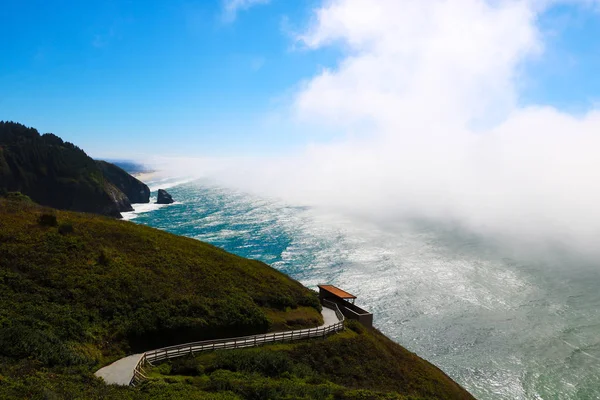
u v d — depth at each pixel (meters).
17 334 26.22
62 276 36.50
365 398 28.14
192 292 40.97
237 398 24.11
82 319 32.28
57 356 25.89
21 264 36.44
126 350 32.00
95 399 20.55
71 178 176.50
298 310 46.56
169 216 175.25
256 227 152.50
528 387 56.00
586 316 81.38
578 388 56.12
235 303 41.06
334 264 105.75
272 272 56.00
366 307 79.25
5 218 43.88
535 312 82.50
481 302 85.94
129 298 36.69
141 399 21.92
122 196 190.75
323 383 31.09
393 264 108.69
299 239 133.38
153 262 44.19
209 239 129.88
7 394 18.58
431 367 47.22
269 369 31.92
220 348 34.44
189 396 23.19
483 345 67.12
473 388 55.12
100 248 43.06
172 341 34.88
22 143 175.00
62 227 44.00
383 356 41.62
